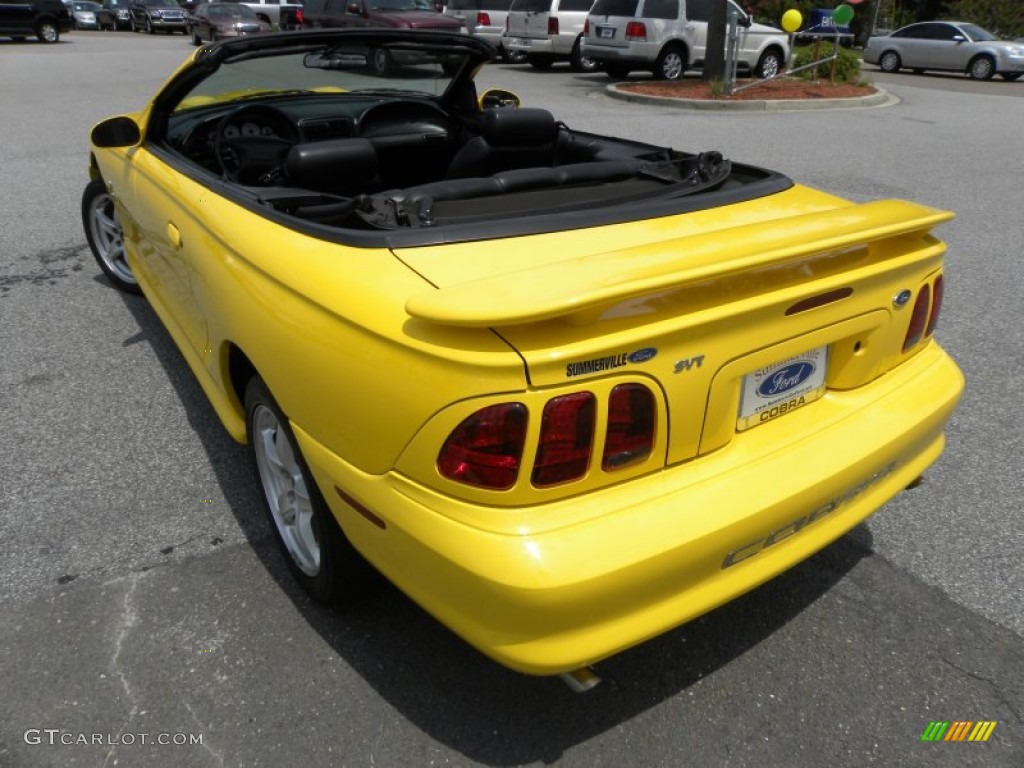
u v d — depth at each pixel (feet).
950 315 16.62
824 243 6.73
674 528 6.12
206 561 9.41
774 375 6.95
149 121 12.03
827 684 7.89
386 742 7.23
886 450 7.48
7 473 10.94
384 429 6.21
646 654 8.26
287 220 7.89
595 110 42.55
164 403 12.82
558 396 5.73
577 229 7.45
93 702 7.55
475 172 11.96
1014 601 8.95
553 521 5.89
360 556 7.85
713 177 9.10
